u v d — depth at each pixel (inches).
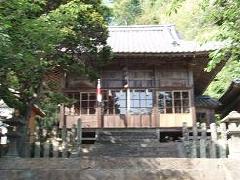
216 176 291.1
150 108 729.6
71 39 458.3
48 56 453.4
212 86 920.9
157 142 617.0
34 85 419.5
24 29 326.6
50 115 675.4
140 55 707.4
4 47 294.5
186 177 289.9
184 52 698.8
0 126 328.5
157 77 747.4
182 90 737.6
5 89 365.7
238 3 296.4
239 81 692.1
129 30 909.2
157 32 898.7
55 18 375.2
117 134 704.4
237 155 309.4
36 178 290.5
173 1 330.6
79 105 725.3
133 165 296.0
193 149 370.0
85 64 533.3
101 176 290.4
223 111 922.7
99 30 479.2
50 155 360.8
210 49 679.7
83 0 476.4
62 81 725.9
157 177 289.4
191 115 719.7
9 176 291.3
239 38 304.0
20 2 322.3
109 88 741.3
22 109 407.8
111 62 738.2
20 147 320.5
